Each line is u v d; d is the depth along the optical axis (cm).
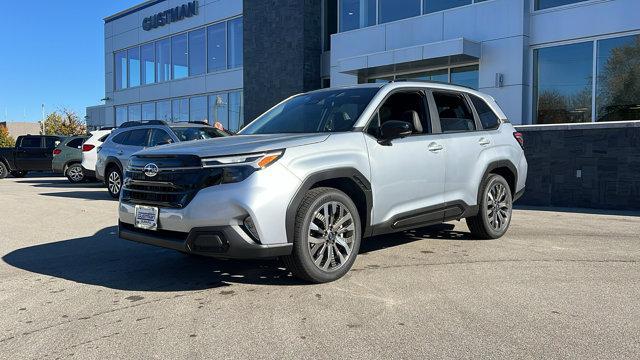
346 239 503
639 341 356
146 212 480
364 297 449
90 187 1617
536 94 1336
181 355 341
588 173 1007
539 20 1316
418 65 1517
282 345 354
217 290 477
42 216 945
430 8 1510
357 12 1719
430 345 351
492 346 349
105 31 3047
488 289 470
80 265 576
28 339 371
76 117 5144
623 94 1205
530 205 1072
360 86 602
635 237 704
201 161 453
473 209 645
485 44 1380
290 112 607
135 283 504
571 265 552
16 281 515
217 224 439
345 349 347
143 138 1212
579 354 336
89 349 352
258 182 441
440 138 602
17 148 2100
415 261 571
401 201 551
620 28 1195
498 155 678
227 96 2294
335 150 494
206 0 2345
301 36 1836
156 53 2694
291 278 509
